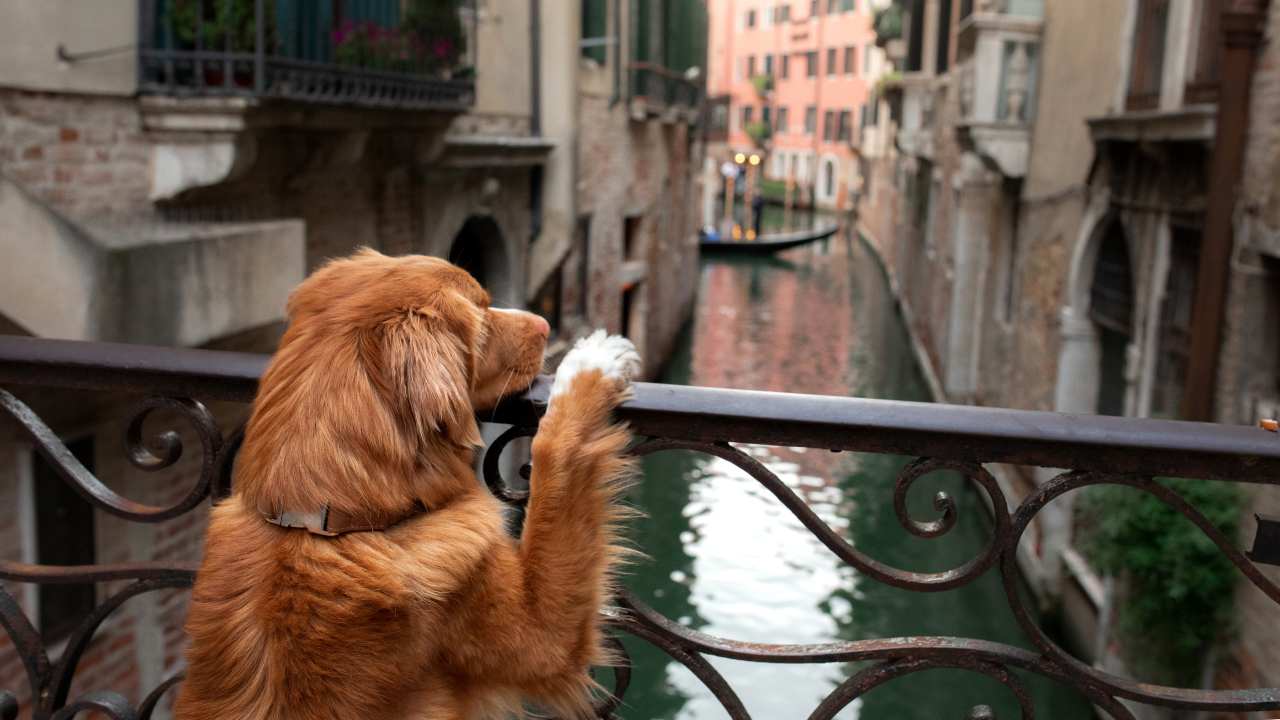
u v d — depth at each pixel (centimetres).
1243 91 681
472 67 929
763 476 152
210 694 147
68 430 547
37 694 190
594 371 157
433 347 144
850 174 5519
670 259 2188
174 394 171
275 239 600
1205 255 709
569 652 153
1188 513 145
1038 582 1062
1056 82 1155
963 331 1681
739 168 6322
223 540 152
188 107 595
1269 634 578
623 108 1697
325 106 676
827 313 2844
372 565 143
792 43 5938
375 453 145
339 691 142
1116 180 950
